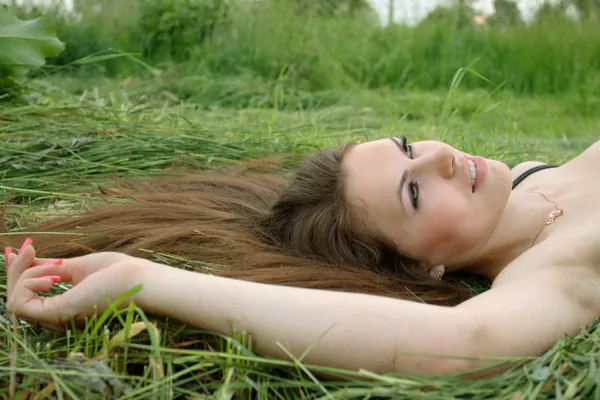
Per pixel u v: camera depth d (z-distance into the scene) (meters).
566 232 1.82
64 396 1.40
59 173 2.59
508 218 1.97
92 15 6.96
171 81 5.66
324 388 1.36
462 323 1.42
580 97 5.90
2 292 1.80
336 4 7.87
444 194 1.87
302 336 1.42
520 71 6.50
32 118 3.06
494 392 1.37
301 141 3.42
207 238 2.00
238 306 1.46
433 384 1.35
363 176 1.95
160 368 1.41
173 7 6.95
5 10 3.05
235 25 6.89
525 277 1.64
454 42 6.77
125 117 3.46
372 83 6.64
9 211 2.31
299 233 2.03
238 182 2.47
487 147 3.45
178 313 1.48
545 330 1.49
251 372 1.44
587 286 1.64
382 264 1.97
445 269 2.00
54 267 1.57
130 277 1.51
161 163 2.79
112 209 2.16
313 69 6.34
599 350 1.42
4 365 1.50
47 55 3.02
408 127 4.40
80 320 1.53
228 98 5.39
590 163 2.13
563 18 7.05
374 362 1.40
